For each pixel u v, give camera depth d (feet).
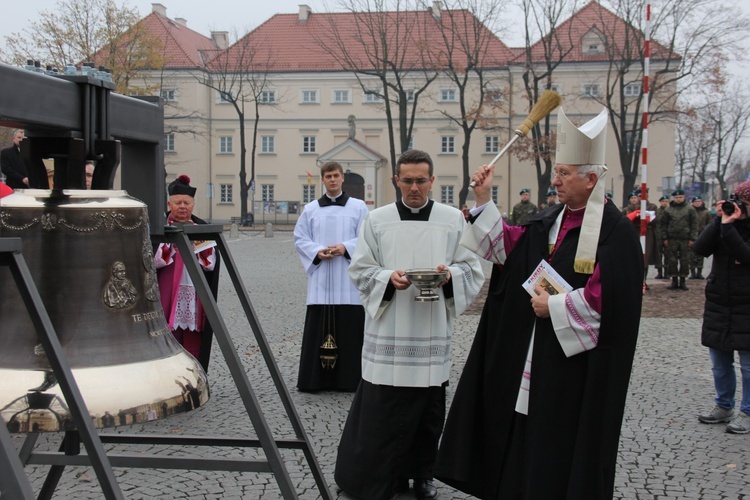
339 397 22.18
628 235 10.53
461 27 157.69
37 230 7.45
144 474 15.35
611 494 10.21
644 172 46.96
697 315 38.47
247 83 177.27
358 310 22.71
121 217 7.72
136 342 7.74
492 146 172.65
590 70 158.71
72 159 7.21
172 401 7.53
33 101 6.39
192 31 203.00
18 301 7.47
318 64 178.91
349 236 23.12
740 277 18.70
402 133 135.64
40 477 15.17
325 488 10.30
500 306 11.54
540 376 10.58
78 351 7.40
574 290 10.55
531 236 11.30
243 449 17.07
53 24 124.26
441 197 175.01
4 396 6.96
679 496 14.52
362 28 180.14
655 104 150.10
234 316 37.11
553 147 130.72
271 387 23.17
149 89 136.87
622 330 10.25
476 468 11.67
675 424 19.42
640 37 127.44
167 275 21.52
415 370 13.56
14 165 23.81
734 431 18.63
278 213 177.68
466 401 11.69
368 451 13.64
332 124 179.32
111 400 7.13
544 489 10.31
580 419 10.26
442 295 13.85
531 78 159.33
